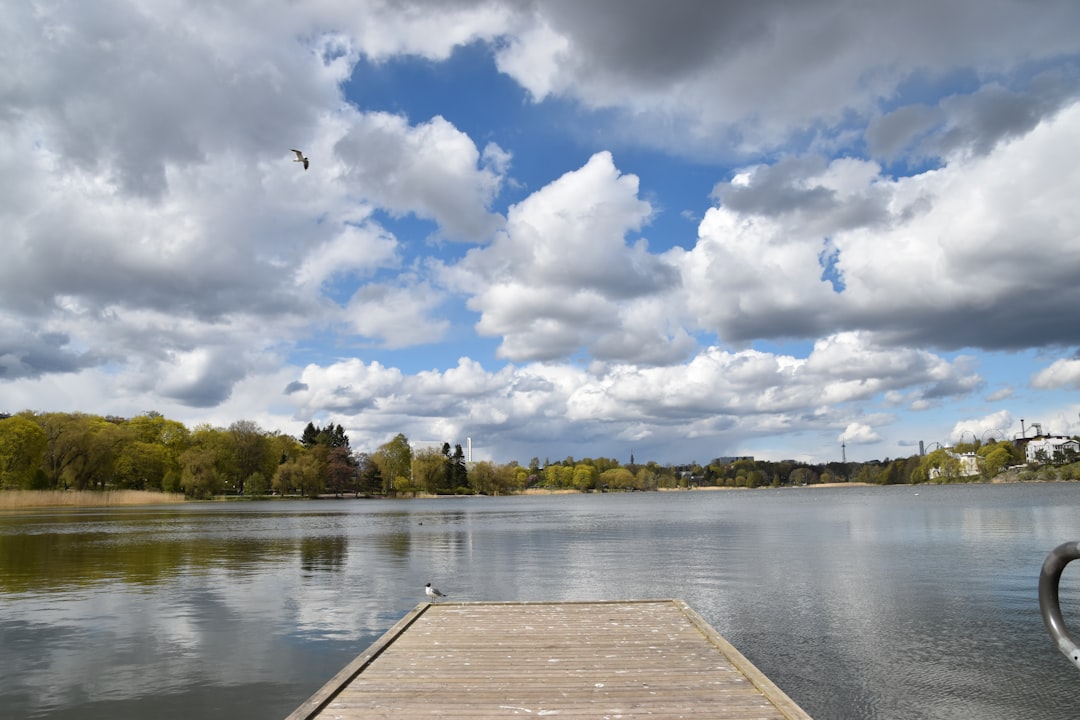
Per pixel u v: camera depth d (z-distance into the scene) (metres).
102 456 120.56
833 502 135.12
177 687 14.77
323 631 19.78
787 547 43.31
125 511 104.00
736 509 111.62
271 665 16.33
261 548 44.97
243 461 159.12
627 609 16.75
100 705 13.70
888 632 19.45
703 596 25.22
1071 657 5.04
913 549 40.97
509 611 16.58
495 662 11.80
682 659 11.94
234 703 13.78
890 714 13.38
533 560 37.41
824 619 21.17
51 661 16.69
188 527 66.69
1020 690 14.61
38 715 13.19
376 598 25.27
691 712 9.20
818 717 13.27
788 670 16.02
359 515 97.94
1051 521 63.12
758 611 22.41
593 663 11.70
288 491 178.50
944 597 24.58
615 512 106.69
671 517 87.06
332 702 9.65
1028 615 21.53
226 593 26.47
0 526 67.06
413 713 9.17
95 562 36.94
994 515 74.25
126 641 18.64
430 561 37.22
